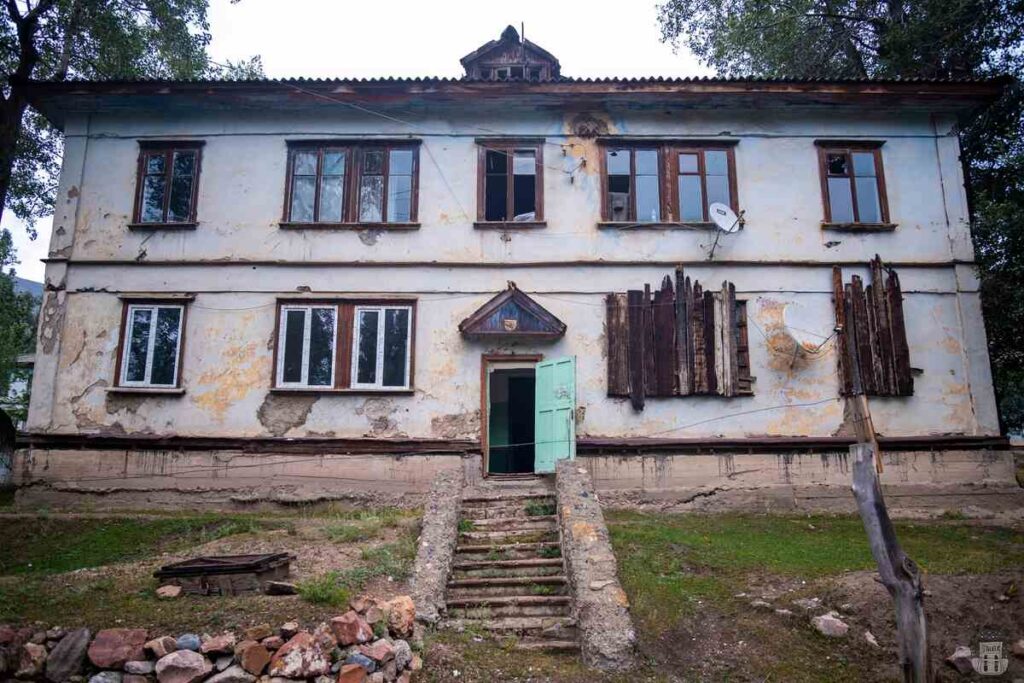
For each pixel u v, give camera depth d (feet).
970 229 52.85
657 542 38.68
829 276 52.42
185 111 55.01
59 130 59.52
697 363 50.83
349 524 41.27
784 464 49.55
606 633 28.22
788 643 29.27
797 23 70.23
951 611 30.25
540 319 50.98
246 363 51.39
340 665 24.11
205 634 24.35
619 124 54.54
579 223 53.11
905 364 50.78
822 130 54.49
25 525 43.62
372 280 52.49
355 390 50.78
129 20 63.36
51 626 24.90
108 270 52.80
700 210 53.42
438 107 54.39
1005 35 56.44
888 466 49.62
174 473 49.78
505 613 31.42
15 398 89.61
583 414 50.52
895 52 61.57
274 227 53.26
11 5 57.82
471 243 52.90
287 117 54.85
